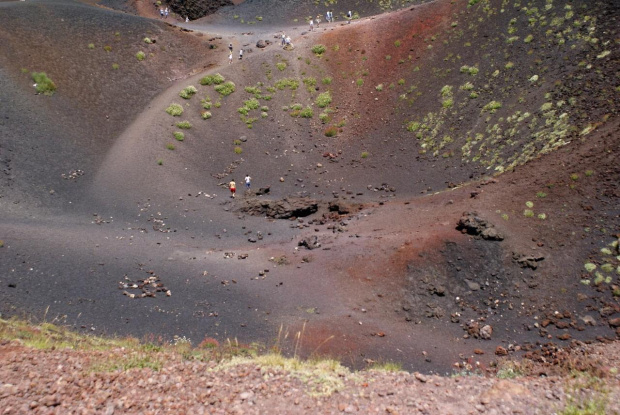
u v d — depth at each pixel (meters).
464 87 44.94
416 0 71.81
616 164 25.81
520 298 21.00
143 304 20.77
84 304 20.08
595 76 37.12
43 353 9.95
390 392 8.62
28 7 51.28
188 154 41.50
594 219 23.34
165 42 55.50
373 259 24.77
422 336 19.48
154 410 7.61
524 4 50.06
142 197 34.44
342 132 46.56
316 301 22.12
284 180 40.41
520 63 43.94
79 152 37.72
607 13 43.03
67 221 29.23
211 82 50.50
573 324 18.75
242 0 87.12
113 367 9.38
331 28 61.88
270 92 51.12
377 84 50.84
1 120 36.25
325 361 11.17
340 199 36.22
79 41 49.78
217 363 10.69
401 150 42.16
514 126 37.69
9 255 22.75
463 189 31.55
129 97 46.88
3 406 7.26
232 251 27.84
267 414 7.68
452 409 7.85
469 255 23.58
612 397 8.14
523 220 25.30
